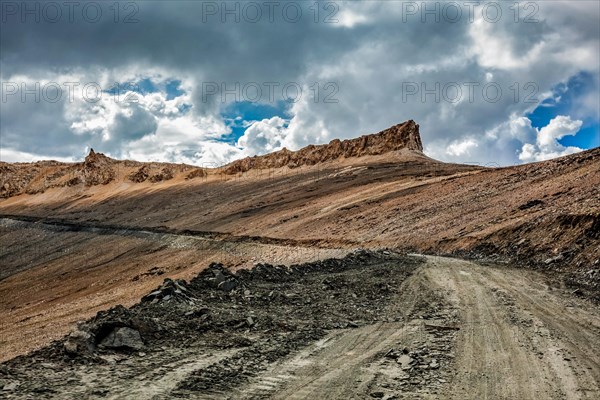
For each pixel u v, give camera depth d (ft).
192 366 25.62
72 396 21.01
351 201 285.84
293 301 45.03
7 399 20.42
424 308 45.11
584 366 27.81
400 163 467.52
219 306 39.81
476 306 46.11
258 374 25.20
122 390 21.94
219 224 321.93
